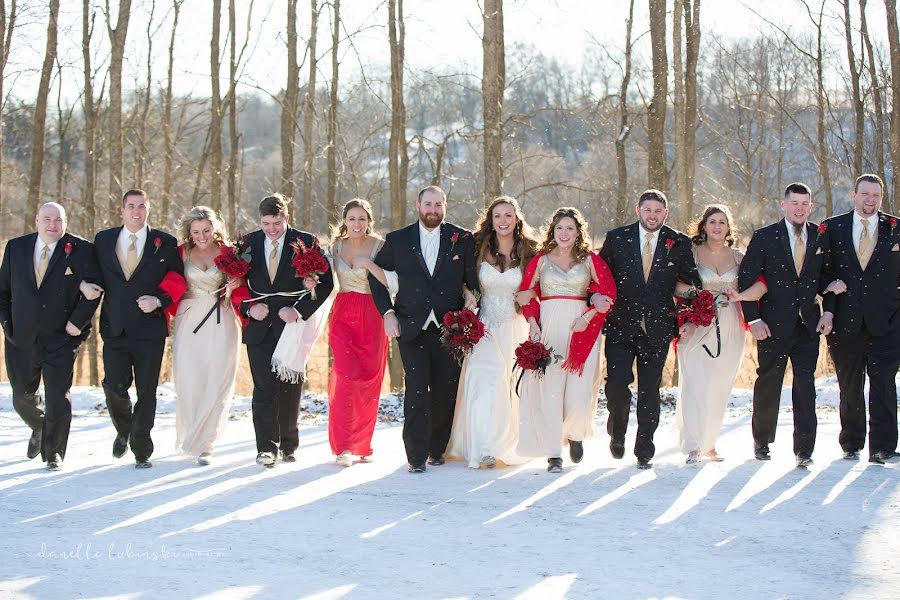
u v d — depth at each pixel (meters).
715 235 8.05
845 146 19.30
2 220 27.84
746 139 26.69
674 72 15.57
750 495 6.75
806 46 23.84
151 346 7.97
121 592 4.77
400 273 7.95
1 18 16.05
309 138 18.27
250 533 5.91
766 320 7.78
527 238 8.09
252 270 8.14
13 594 4.74
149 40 21.42
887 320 7.66
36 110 17.80
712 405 8.02
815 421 7.67
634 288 7.76
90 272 7.96
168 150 20.81
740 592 4.70
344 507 6.59
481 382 8.02
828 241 7.85
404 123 18.28
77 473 7.84
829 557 5.25
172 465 8.21
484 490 7.11
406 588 4.82
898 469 7.49
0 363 21.39
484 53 13.08
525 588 4.79
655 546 5.54
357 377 8.21
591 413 7.91
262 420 8.11
